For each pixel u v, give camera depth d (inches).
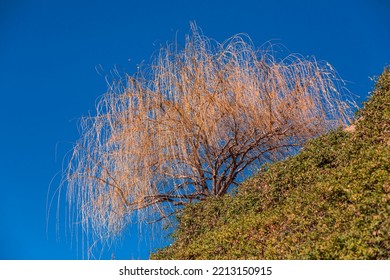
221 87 430.6
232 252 256.1
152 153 425.7
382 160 239.9
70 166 418.6
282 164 335.0
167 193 435.5
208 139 430.6
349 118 449.4
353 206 215.6
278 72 446.0
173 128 420.2
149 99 426.9
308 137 455.2
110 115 429.1
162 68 431.8
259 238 255.9
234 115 428.5
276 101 447.2
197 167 437.4
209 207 361.1
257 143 450.9
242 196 341.1
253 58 444.5
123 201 415.8
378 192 217.6
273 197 308.5
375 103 317.4
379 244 183.2
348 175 250.4
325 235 212.4
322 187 254.7
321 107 452.8
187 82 426.9
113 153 422.0
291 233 239.3
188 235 348.8
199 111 423.5
